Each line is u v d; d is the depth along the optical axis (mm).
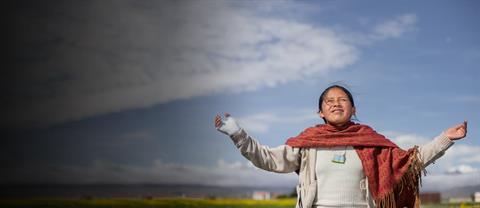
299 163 2266
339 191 2152
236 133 2123
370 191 2160
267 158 2199
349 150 2201
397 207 2252
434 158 2172
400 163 2203
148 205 8055
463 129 2137
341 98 2273
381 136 2262
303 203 2197
